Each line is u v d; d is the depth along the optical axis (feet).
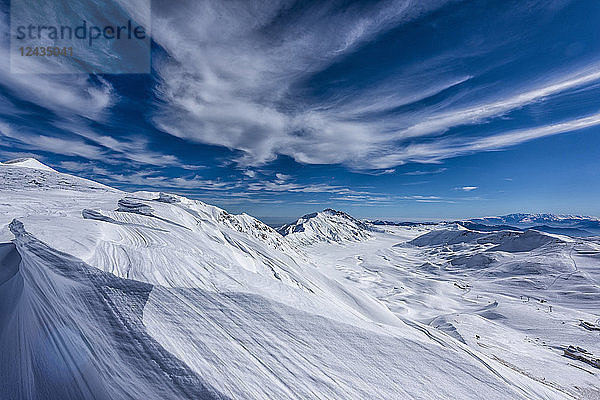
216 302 34.88
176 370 22.36
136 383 21.52
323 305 47.01
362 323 45.98
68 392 23.50
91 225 53.42
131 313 27.48
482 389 37.88
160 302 30.55
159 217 105.09
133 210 108.06
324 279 136.36
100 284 30.78
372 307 106.63
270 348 30.22
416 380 34.71
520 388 43.86
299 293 48.01
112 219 79.05
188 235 82.94
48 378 25.30
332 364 31.65
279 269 108.06
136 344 24.08
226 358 25.90
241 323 32.71
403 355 39.19
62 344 26.73
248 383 23.79
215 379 22.76
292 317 38.09
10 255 55.72
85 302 28.53
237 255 88.43
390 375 33.71
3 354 30.99
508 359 104.06
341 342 36.78
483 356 57.98
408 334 51.19
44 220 53.16
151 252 42.70
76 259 34.14
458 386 36.65
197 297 34.32
